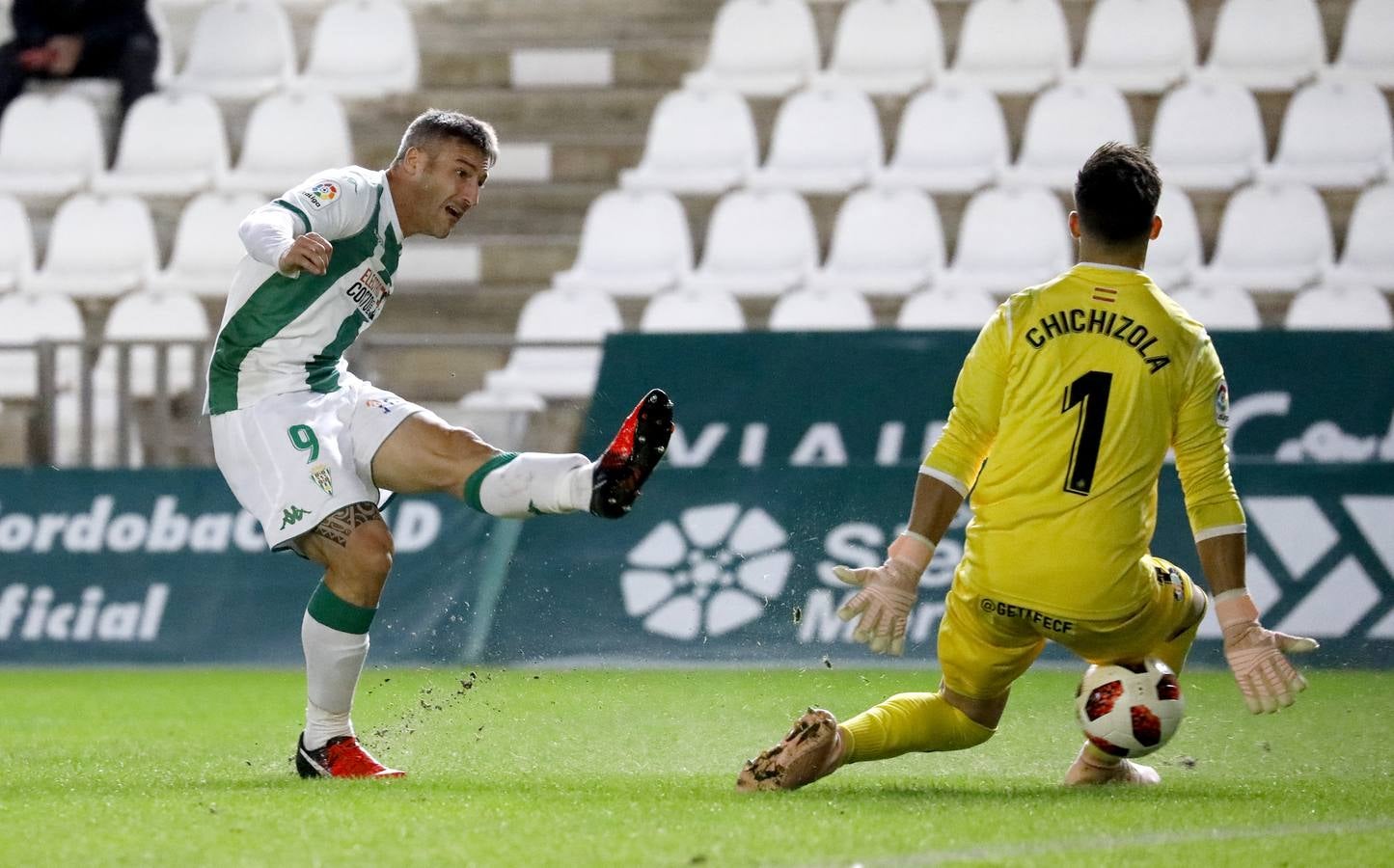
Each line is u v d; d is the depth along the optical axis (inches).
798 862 432.5
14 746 838.5
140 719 1000.2
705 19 2207.2
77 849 461.7
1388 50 1932.8
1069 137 1893.5
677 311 1737.2
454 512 1333.7
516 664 1288.1
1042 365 569.9
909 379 1342.3
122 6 2100.1
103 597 1398.9
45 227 2038.6
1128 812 524.4
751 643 1247.5
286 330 645.9
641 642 1268.5
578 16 2231.8
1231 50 1969.7
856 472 1268.5
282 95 2058.3
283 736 891.4
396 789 591.8
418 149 665.6
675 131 1984.5
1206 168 1847.9
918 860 435.8
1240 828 494.3
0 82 2102.6
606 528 1298.0
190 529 1401.3
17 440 1535.4
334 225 641.6
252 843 467.2
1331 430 1285.7
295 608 1369.3
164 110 2058.3
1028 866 430.0
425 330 1894.7
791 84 2047.2
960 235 1844.2
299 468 629.9
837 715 902.4
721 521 1278.3
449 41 2252.7
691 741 789.9
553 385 1718.8
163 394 1493.6
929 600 1212.5
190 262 1927.9
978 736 606.9
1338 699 991.6
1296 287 1716.3
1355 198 1814.7
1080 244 593.3
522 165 2076.8
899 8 2076.8
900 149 1923.0
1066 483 560.7
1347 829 494.0
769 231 1846.7
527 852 449.4
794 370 1357.0
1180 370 568.7
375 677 1196.5
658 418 585.3
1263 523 1236.5
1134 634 577.6
